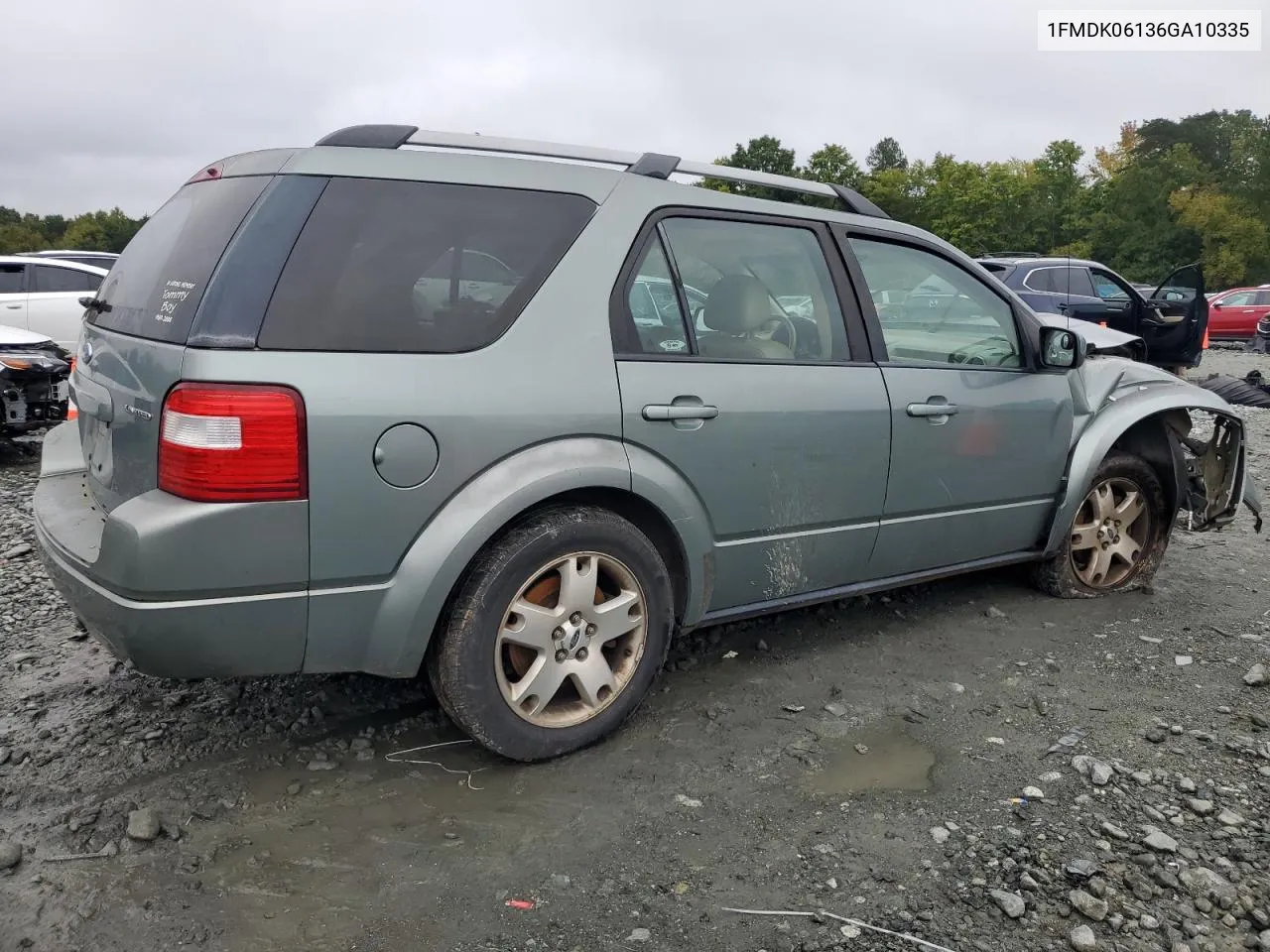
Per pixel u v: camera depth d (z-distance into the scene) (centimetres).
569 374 277
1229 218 5622
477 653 267
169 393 236
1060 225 5884
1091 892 230
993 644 390
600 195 297
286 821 255
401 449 249
